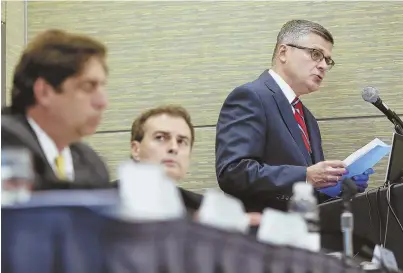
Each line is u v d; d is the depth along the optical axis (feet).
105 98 8.44
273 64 16.98
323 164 14.15
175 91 19.63
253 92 15.89
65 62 8.12
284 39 16.83
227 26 19.67
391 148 13.42
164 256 5.29
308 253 7.04
